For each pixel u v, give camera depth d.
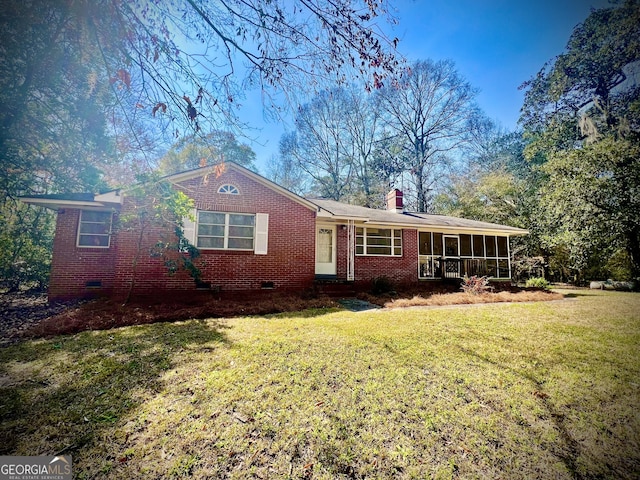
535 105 9.59
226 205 9.38
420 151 26.19
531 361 3.95
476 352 4.29
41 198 8.25
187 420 2.49
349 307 8.23
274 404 2.75
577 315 7.22
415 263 13.17
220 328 5.48
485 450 2.18
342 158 28.88
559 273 18.39
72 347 4.36
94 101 4.48
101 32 2.69
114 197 8.05
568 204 12.34
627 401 2.90
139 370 3.52
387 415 2.60
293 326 5.66
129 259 8.23
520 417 2.61
